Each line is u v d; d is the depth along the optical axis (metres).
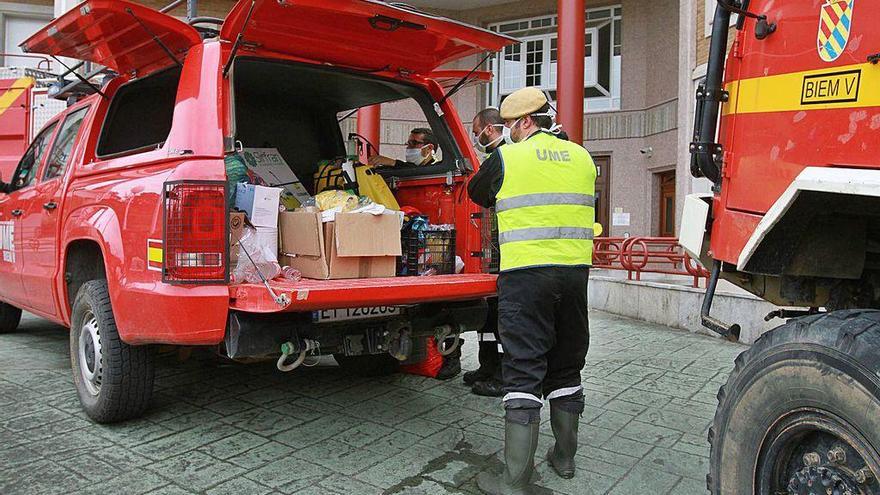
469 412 4.29
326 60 4.12
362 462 3.44
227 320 3.18
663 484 3.23
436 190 4.58
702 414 4.31
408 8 3.50
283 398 4.56
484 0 16.70
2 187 5.51
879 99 1.84
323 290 3.00
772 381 2.03
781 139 2.16
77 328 4.05
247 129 5.12
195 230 3.12
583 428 4.02
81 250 4.35
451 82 4.77
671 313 7.52
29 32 15.64
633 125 15.44
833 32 1.98
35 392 4.55
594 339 6.80
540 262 3.02
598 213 16.05
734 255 2.37
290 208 4.27
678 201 11.55
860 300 2.63
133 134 4.53
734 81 2.39
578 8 8.34
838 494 1.84
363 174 4.55
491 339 4.34
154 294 3.20
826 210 2.14
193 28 3.50
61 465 3.31
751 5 2.33
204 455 3.49
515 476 3.02
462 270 4.29
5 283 5.57
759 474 2.08
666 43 14.45
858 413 1.75
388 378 5.13
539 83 16.94
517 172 3.08
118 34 3.59
